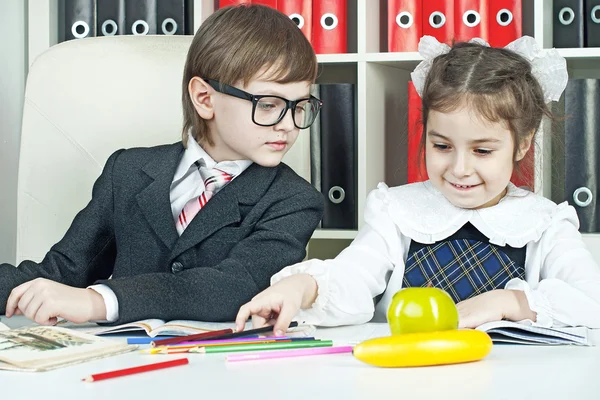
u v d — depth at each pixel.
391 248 1.56
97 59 1.95
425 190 1.60
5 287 1.45
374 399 0.73
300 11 2.20
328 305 1.23
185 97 1.63
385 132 2.29
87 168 1.92
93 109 1.93
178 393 0.76
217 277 1.32
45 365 0.88
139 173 1.59
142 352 0.96
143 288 1.25
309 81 1.53
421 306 0.94
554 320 1.14
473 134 1.38
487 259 1.53
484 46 1.51
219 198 1.52
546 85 1.55
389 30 2.19
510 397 0.74
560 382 0.80
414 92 2.15
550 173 2.17
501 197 1.57
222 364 0.90
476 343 0.89
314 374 0.84
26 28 2.41
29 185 1.94
